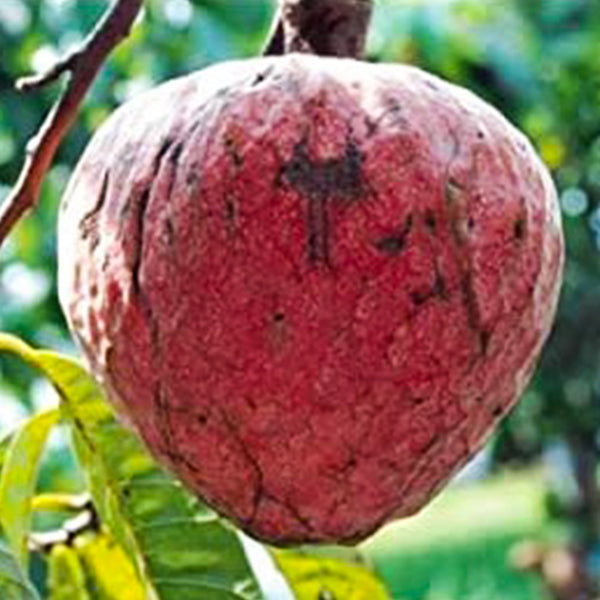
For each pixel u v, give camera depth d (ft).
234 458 1.63
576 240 5.47
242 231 1.59
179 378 1.62
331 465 1.62
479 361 1.63
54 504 2.12
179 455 1.65
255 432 1.61
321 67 1.65
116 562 2.14
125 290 1.63
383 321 1.59
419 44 4.02
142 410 1.66
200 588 1.96
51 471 4.25
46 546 2.13
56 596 2.15
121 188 1.65
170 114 1.65
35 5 4.15
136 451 1.95
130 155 1.65
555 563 5.22
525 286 1.65
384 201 1.60
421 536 8.67
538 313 1.68
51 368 1.93
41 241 4.35
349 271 1.59
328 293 1.59
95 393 1.94
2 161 4.31
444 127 1.63
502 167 1.65
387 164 1.60
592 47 4.84
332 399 1.60
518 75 4.41
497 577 8.07
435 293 1.60
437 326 1.61
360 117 1.61
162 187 1.62
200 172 1.61
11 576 1.74
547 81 4.84
